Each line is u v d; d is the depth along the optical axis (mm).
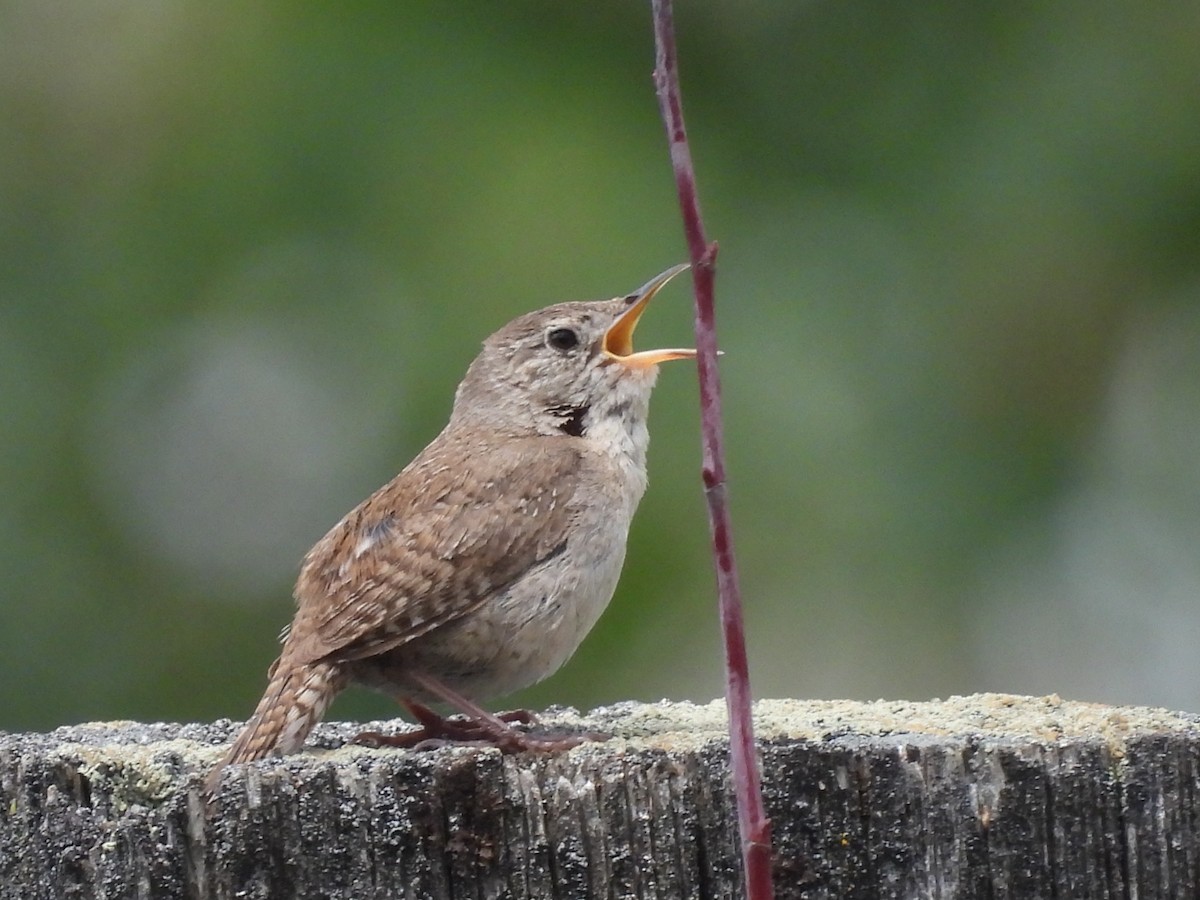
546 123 12617
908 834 5719
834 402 12203
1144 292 12570
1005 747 5770
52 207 13070
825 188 12914
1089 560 12781
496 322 12023
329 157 12508
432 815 5699
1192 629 12945
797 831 5707
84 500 12688
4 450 12500
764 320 12359
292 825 5691
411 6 12836
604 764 5754
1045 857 5734
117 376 12750
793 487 11992
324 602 7195
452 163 12438
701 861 5703
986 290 12539
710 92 13156
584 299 12000
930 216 12688
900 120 12930
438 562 7234
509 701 12453
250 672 12945
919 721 6496
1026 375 12539
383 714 12094
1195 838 5805
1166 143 12438
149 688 12719
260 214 12578
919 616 12367
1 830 5969
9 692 12367
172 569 12883
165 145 12977
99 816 5836
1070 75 12625
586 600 7586
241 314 12602
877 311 12484
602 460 7871
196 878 5719
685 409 11969
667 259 12234
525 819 5727
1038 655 12945
